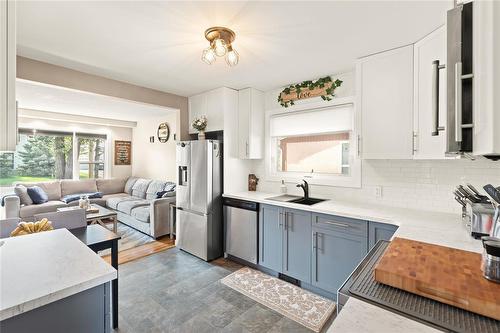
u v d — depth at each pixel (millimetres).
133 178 6379
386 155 2148
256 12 1648
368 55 2273
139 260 3199
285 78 2979
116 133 6688
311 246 2455
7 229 1881
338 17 1697
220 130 3373
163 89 3432
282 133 3361
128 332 1877
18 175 5453
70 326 1011
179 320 2014
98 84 2873
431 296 861
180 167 3600
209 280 2672
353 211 2266
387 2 1530
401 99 2072
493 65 592
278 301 2281
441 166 2221
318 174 3080
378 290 934
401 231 1632
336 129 2869
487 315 766
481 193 2008
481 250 1271
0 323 853
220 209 3365
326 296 2377
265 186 3564
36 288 946
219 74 2834
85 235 2029
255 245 2934
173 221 4059
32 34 1944
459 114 688
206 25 1806
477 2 633
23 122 5348
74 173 6125
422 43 1938
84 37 1989
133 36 1970
